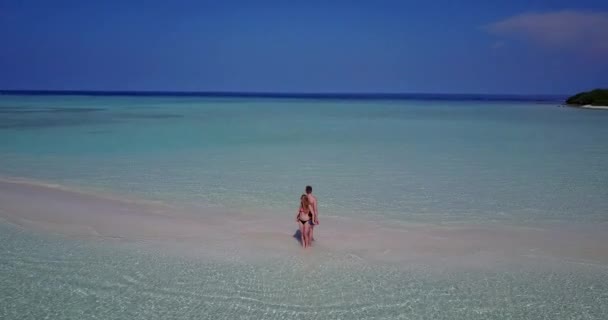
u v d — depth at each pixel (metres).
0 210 13.77
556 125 44.34
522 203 14.97
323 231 12.27
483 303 8.59
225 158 23.25
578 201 15.21
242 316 8.13
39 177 18.12
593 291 9.02
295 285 9.24
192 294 8.88
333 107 89.69
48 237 11.70
